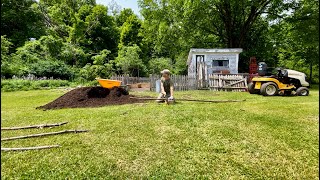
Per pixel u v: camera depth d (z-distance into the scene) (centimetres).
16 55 2012
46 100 857
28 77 1738
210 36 2323
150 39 2425
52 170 239
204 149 291
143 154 277
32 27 2795
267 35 2186
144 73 2581
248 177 223
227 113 497
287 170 237
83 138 338
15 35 2567
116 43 3428
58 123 420
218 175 227
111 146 304
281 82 920
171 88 670
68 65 2244
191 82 1262
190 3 1655
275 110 540
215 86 1241
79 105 657
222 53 1630
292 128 380
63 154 280
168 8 2097
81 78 2019
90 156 273
